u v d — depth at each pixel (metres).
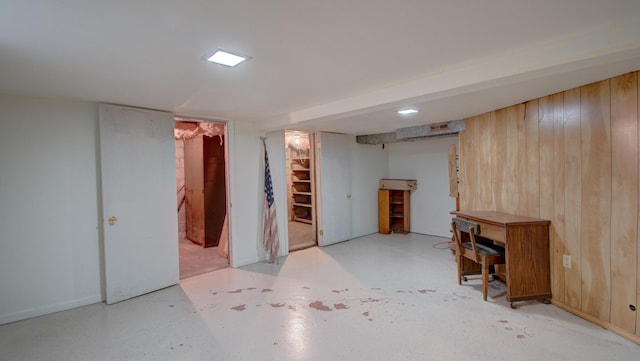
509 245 2.99
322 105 3.58
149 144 3.60
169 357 2.32
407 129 5.25
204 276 4.11
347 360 2.24
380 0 1.44
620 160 2.42
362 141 6.16
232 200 4.45
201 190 5.71
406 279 3.88
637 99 2.30
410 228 6.69
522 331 2.58
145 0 1.39
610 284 2.53
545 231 3.07
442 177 6.14
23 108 2.98
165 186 3.74
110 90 2.85
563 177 2.92
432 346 2.39
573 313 2.84
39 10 1.45
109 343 2.53
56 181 3.15
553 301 3.05
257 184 4.73
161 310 3.12
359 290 3.54
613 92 2.46
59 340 2.59
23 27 1.62
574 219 2.82
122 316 3.01
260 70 2.37
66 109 3.20
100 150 3.30
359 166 6.34
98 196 3.38
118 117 3.37
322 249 5.39
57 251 3.15
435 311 2.98
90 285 3.33
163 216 3.72
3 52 1.94
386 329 2.66
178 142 6.38
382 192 6.61
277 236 4.76
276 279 3.95
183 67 2.27
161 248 3.69
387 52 2.08
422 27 1.73
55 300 3.13
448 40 1.92
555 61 2.01
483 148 4.03
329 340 2.50
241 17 1.57
